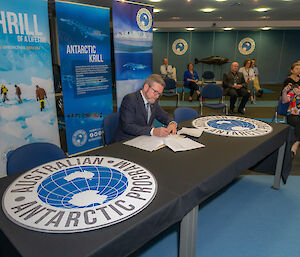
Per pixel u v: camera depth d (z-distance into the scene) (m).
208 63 12.03
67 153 3.34
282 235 1.89
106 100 3.65
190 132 1.97
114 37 3.49
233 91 5.78
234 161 1.47
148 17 3.87
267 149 1.90
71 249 0.76
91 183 1.16
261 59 12.21
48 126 3.08
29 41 2.74
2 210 0.95
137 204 1.00
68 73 3.14
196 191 1.18
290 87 3.20
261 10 7.61
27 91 2.81
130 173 1.28
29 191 1.09
